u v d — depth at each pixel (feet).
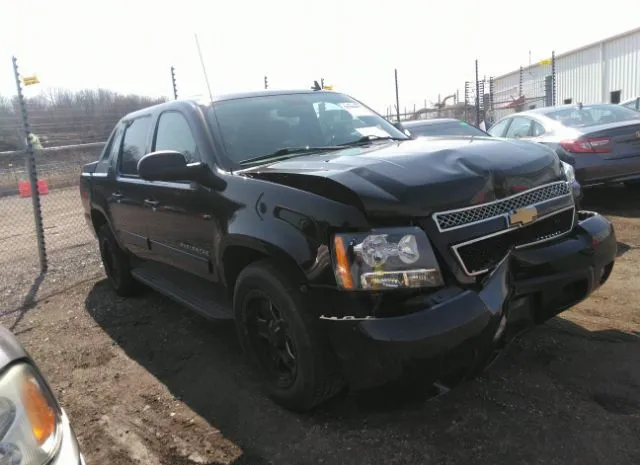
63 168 56.08
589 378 10.23
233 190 10.51
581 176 23.85
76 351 14.14
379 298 8.26
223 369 12.23
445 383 8.71
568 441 8.50
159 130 14.34
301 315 8.95
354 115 14.19
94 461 9.39
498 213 9.09
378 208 8.33
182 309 16.49
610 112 27.14
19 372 5.57
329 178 8.84
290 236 9.09
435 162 9.45
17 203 50.85
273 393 10.27
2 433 5.03
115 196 16.34
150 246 14.76
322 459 8.73
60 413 5.85
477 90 55.21
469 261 8.59
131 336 14.79
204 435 9.79
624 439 8.43
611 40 79.61
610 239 10.74
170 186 12.84
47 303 18.52
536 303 9.55
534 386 10.10
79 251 26.37
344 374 8.64
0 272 23.24
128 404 11.19
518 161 9.91
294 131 12.71
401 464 8.39
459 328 8.02
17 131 38.42
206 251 11.78
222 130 12.14
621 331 12.10
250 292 10.18
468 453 8.47
